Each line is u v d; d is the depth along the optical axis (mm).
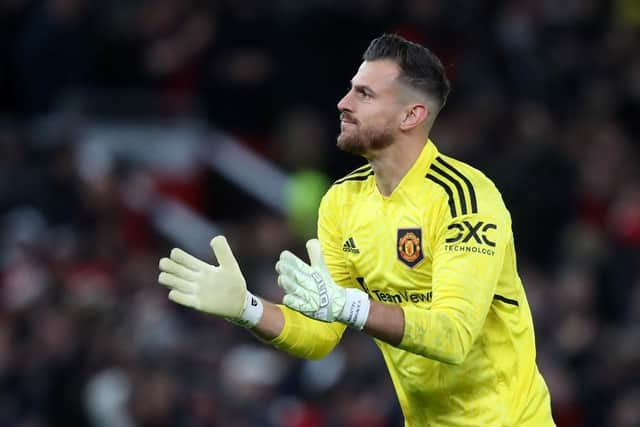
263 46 53719
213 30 54125
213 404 39875
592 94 56094
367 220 21562
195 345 42500
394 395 40125
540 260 49125
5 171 50156
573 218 50031
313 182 51500
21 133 53125
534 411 21891
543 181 49312
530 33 56531
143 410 39062
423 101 21156
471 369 21609
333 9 52219
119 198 49594
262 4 53656
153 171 54281
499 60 55312
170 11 54656
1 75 53906
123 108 54625
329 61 52594
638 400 41781
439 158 21359
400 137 21188
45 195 49375
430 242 20984
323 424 40469
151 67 54500
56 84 53875
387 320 19609
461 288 20172
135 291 45094
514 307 21594
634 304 46344
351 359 41375
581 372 43000
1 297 44031
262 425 40250
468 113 52594
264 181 53219
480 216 20672
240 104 54125
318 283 19562
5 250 47500
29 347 41125
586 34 57812
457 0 54656
